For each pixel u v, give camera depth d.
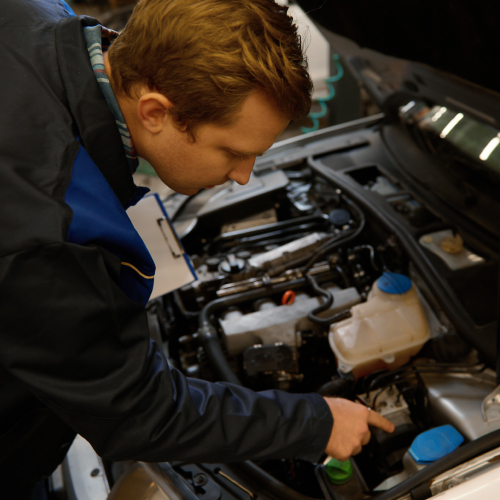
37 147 0.58
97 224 0.59
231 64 0.54
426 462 0.95
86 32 0.66
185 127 0.61
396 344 1.18
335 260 1.45
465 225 1.42
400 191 1.65
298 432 0.75
